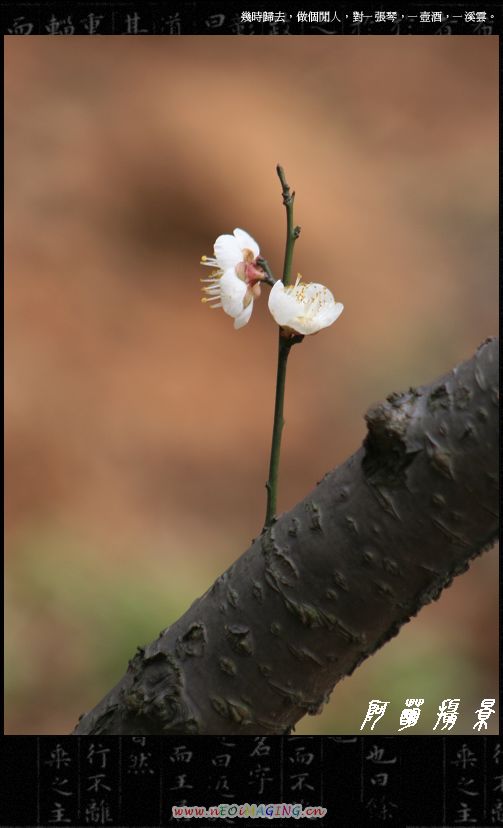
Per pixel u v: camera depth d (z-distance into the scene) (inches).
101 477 81.5
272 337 101.0
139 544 74.8
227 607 32.8
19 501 75.4
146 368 93.4
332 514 32.3
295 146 117.0
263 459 89.4
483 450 31.7
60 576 63.5
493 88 134.3
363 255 108.9
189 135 112.1
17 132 109.3
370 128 124.3
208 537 79.5
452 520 31.9
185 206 107.3
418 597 32.3
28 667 57.7
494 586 72.4
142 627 62.2
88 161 108.4
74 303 96.0
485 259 109.0
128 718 33.2
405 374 98.5
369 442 32.1
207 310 100.7
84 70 118.7
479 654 65.6
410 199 115.8
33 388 86.6
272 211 109.0
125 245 103.4
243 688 32.8
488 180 117.5
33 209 102.9
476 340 102.1
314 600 32.4
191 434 89.0
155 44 127.0
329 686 32.8
